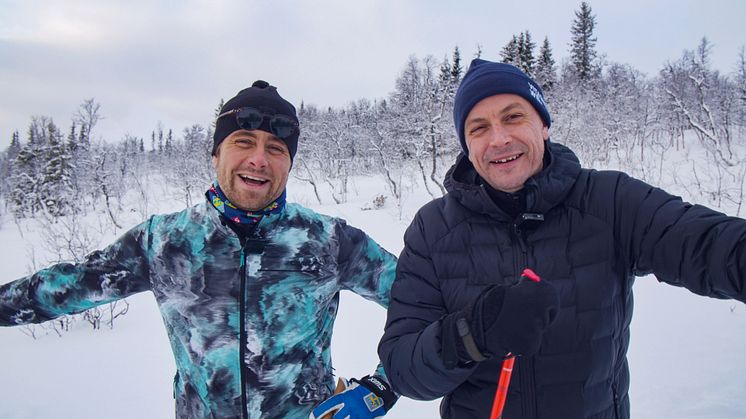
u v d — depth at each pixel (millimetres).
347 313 5527
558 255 1306
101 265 1620
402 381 1260
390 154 22359
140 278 1653
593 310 1267
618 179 1353
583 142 18906
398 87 24734
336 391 1661
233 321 1560
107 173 23156
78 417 3367
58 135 27438
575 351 1260
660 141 23891
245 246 1567
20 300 1571
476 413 1343
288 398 1587
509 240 1352
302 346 1632
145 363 4430
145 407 3488
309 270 1645
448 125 17969
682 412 2912
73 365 4441
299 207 1748
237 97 1640
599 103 22844
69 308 1599
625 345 1352
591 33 38438
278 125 1577
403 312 1426
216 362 1550
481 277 1356
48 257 11703
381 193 21094
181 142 48938
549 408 1262
